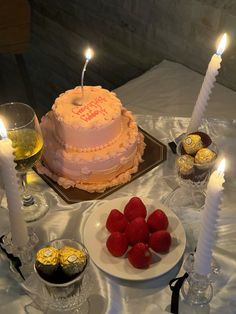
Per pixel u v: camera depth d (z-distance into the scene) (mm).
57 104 590
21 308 457
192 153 532
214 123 660
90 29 1073
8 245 493
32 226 532
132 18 942
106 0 973
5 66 1439
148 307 456
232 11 762
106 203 539
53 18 1158
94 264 488
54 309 450
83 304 457
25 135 527
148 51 964
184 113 757
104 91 617
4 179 422
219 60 542
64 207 557
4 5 985
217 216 386
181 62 903
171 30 880
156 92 807
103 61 1100
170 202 563
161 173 603
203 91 562
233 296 462
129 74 1052
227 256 495
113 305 457
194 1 803
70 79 1250
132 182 593
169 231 506
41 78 1361
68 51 1188
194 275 444
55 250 418
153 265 475
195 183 543
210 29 812
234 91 821
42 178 598
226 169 595
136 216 503
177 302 450
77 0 1048
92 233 508
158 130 668
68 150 586
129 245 491
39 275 415
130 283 474
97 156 570
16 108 550
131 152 600
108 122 569
